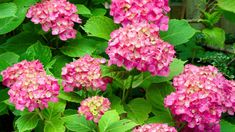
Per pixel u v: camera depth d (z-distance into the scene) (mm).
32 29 1511
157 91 1331
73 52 1410
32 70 1168
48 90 1104
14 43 1478
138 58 1135
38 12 1345
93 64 1216
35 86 1095
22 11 1468
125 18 1270
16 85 1098
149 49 1142
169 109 1292
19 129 1135
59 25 1351
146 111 1276
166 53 1174
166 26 1284
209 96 1127
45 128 1148
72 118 1174
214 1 1810
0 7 1385
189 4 2047
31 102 1094
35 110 1184
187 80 1156
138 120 1252
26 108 1184
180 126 1238
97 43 1460
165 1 1318
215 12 1736
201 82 1146
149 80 1312
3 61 1312
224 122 1311
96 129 1161
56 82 1125
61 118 1173
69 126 1158
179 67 1313
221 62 1740
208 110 1124
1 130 1472
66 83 1205
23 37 1491
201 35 1789
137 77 1322
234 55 1804
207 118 1132
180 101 1138
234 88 1211
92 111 1118
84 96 1254
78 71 1189
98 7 1710
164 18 1283
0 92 1363
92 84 1197
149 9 1259
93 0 1669
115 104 1257
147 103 1294
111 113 1124
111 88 1312
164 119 1272
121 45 1134
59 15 1348
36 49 1335
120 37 1143
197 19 1818
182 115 1148
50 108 1206
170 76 1306
